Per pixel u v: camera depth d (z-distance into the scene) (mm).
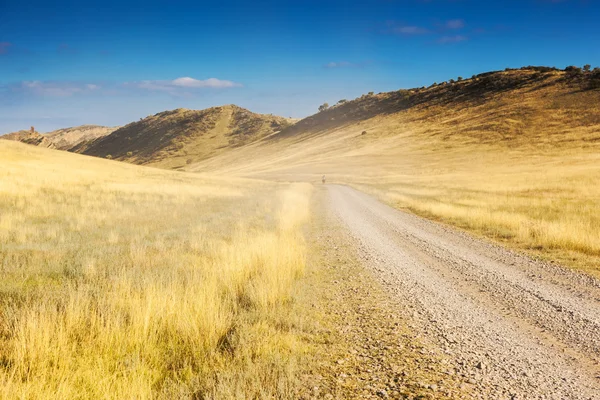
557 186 32469
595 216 15875
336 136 124875
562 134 73875
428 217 19500
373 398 3455
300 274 8141
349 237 13734
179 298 5227
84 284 6305
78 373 3391
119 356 3926
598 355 4531
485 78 128625
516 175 48219
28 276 6711
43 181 25016
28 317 4137
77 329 4348
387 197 31641
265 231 12273
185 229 12984
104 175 36344
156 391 3334
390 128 114125
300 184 53375
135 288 6035
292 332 4984
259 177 80438
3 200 16828
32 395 3031
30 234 10672
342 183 59344
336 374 3938
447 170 64688
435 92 136375
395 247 11922
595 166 48875
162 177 43625
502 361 4352
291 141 141875
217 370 3748
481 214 17172
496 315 5973
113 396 3119
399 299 6785
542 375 4020
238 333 4617
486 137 83875
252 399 3238
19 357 3574
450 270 8992
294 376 3709
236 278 6715
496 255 10617
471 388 3705
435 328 5402
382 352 4555
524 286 7578
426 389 3652
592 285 7535
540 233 12500
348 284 7762
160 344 4250
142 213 16734
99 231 11922
